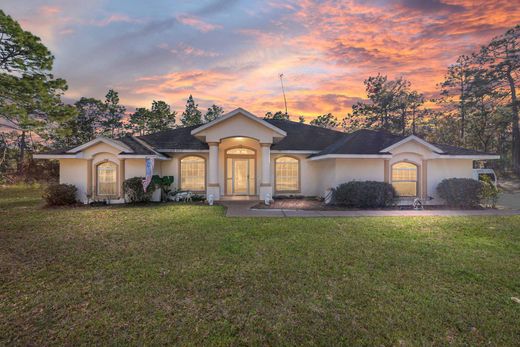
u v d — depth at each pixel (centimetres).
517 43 2853
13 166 3158
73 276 439
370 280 419
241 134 1382
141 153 1305
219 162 1588
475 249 577
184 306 344
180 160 1531
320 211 1093
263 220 889
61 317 321
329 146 1591
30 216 974
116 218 929
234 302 353
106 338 282
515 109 2855
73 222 862
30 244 620
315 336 285
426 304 346
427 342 275
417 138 1277
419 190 1318
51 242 636
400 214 1021
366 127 3966
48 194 1234
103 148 1316
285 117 3688
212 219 905
